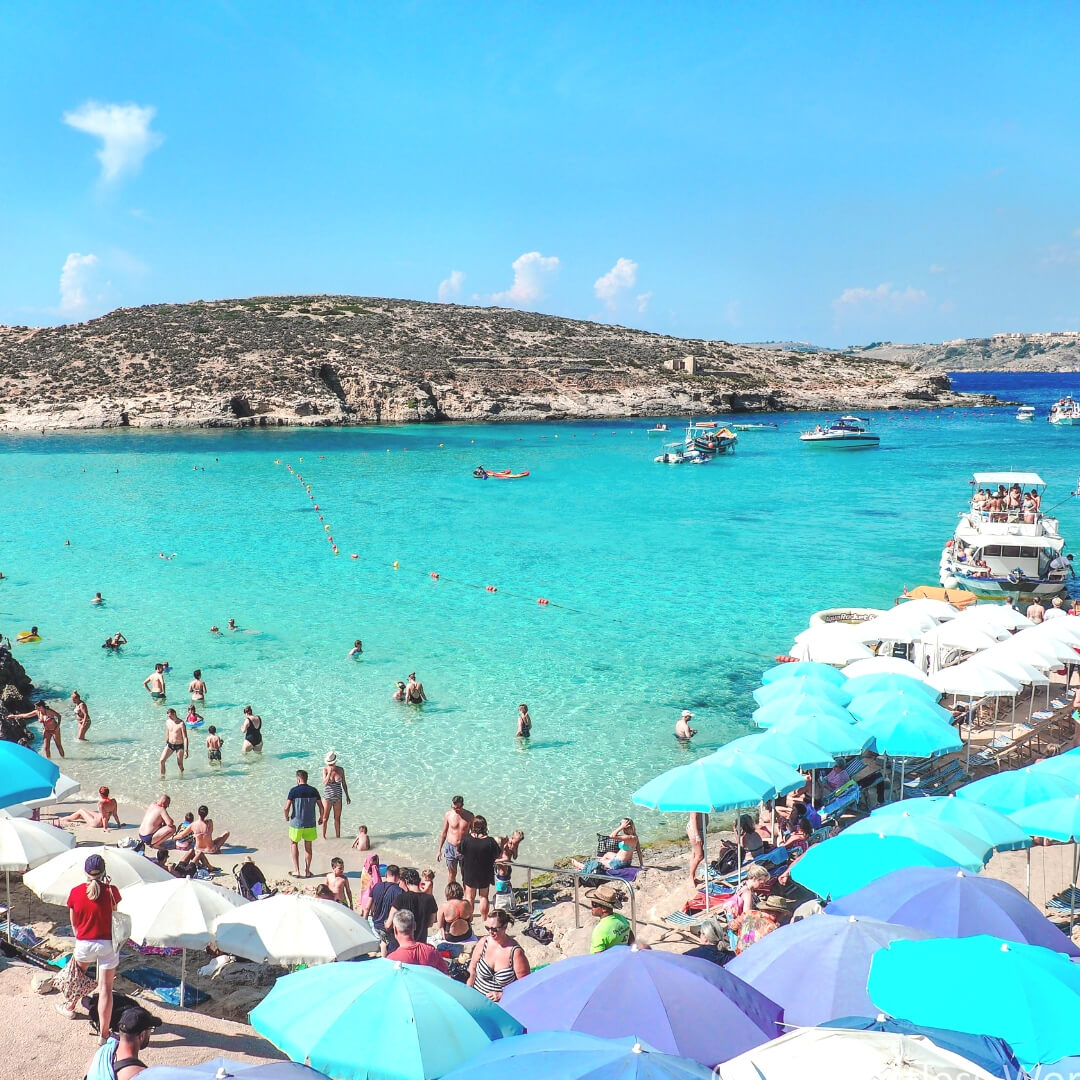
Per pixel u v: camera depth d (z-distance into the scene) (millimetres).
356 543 46250
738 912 12547
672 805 13688
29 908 13891
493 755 21141
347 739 22078
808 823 15516
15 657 28312
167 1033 9289
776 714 16891
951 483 68188
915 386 159625
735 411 142250
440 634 30406
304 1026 7523
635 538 47469
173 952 12992
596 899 11398
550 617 32469
